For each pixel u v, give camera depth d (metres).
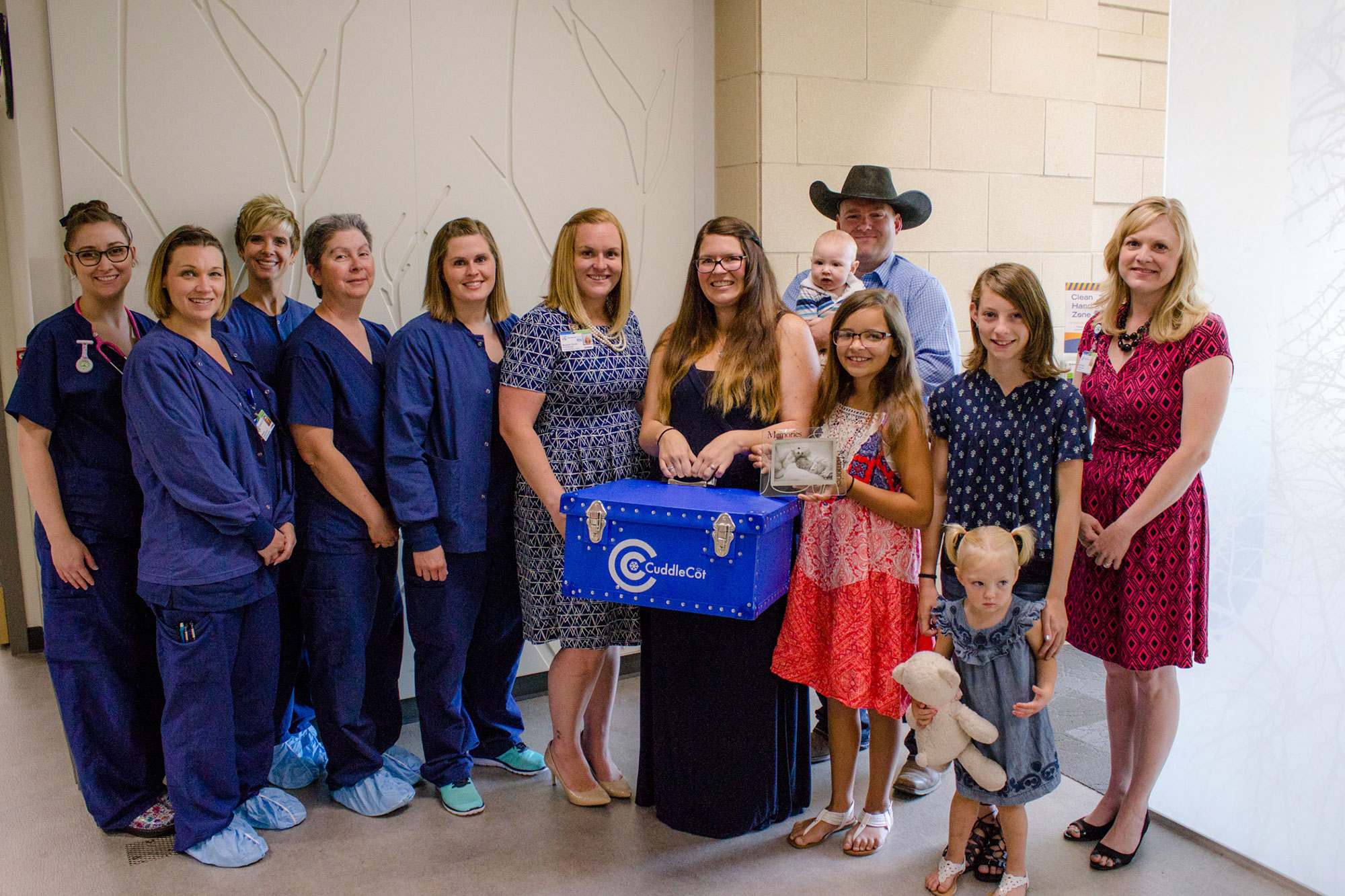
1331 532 2.21
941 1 3.87
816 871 2.40
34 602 3.98
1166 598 2.26
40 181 2.72
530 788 2.87
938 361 3.06
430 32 3.12
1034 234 4.31
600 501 2.32
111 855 2.47
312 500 2.60
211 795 2.45
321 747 2.97
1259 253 2.30
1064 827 2.59
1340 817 2.22
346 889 2.32
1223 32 2.33
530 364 2.52
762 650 2.46
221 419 2.34
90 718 2.48
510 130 3.30
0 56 2.77
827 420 2.45
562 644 2.66
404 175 3.14
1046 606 2.21
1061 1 4.20
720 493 2.41
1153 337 2.25
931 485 2.33
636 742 3.17
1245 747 2.41
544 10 3.30
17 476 3.89
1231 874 2.38
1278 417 2.30
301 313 2.96
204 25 2.82
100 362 2.39
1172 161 2.47
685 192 3.71
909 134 3.88
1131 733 2.46
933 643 2.35
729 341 2.51
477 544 2.66
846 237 2.97
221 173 2.89
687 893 2.30
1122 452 2.32
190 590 2.32
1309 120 2.19
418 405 2.56
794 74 3.56
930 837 2.57
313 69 2.97
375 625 2.79
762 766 2.52
